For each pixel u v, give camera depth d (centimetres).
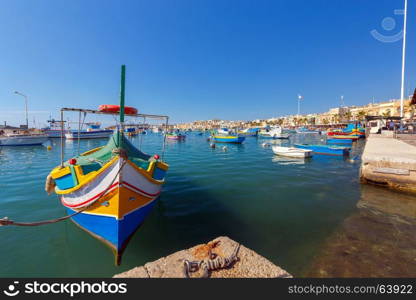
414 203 744
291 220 611
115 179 433
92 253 448
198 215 641
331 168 1394
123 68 525
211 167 1415
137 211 493
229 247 284
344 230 551
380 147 1217
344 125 7575
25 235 509
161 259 262
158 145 3325
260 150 2533
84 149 2605
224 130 4175
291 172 1259
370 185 959
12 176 1112
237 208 698
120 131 583
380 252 451
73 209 501
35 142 3008
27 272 385
